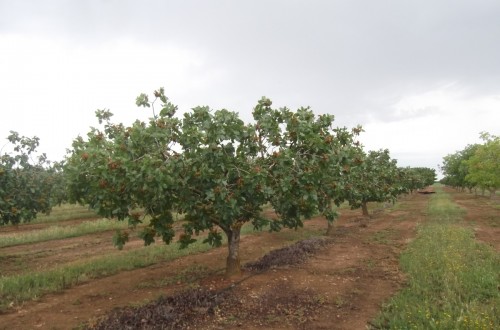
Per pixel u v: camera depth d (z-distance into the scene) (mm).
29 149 13273
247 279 9453
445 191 75562
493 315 6562
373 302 7996
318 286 9062
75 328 6668
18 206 12805
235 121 8328
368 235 16922
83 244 15633
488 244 13789
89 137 8258
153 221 8266
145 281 9719
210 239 8828
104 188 7570
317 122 10047
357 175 19359
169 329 6461
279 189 8672
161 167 7121
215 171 8031
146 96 8312
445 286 8219
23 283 9094
